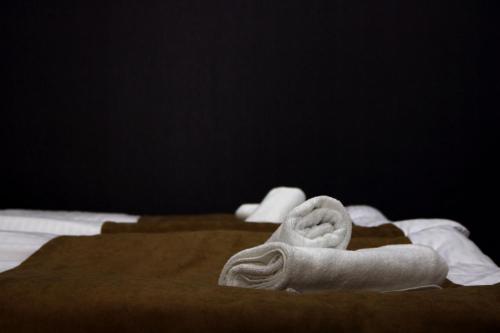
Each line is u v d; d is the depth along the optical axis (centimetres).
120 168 383
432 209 375
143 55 384
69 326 84
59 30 384
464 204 374
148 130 383
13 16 383
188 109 383
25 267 144
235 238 165
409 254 104
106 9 384
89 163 383
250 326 79
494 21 374
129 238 165
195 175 382
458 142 374
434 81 377
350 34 380
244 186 382
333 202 109
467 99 374
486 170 373
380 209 376
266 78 382
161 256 153
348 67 379
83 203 383
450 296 88
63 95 383
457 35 376
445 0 377
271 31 382
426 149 376
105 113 384
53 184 383
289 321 79
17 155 383
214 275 141
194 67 383
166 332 81
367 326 79
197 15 384
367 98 378
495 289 94
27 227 208
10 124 383
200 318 81
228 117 382
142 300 84
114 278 96
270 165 381
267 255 95
